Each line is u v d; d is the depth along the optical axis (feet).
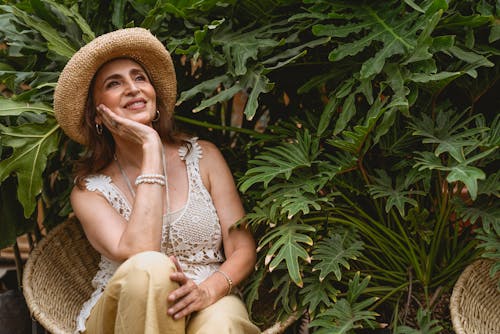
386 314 8.59
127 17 9.35
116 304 7.14
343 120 7.93
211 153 8.48
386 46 7.90
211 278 7.70
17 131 8.44
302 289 7.95
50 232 9.03
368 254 8.71
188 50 8.45
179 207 8.11
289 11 8.89
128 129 7.83
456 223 8.34
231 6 8.83
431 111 8.27
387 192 7.95
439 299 8.41
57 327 8.09
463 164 7.29
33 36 8.94
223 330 7.12
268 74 9.20
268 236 8.23
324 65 8.95
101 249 7.95
